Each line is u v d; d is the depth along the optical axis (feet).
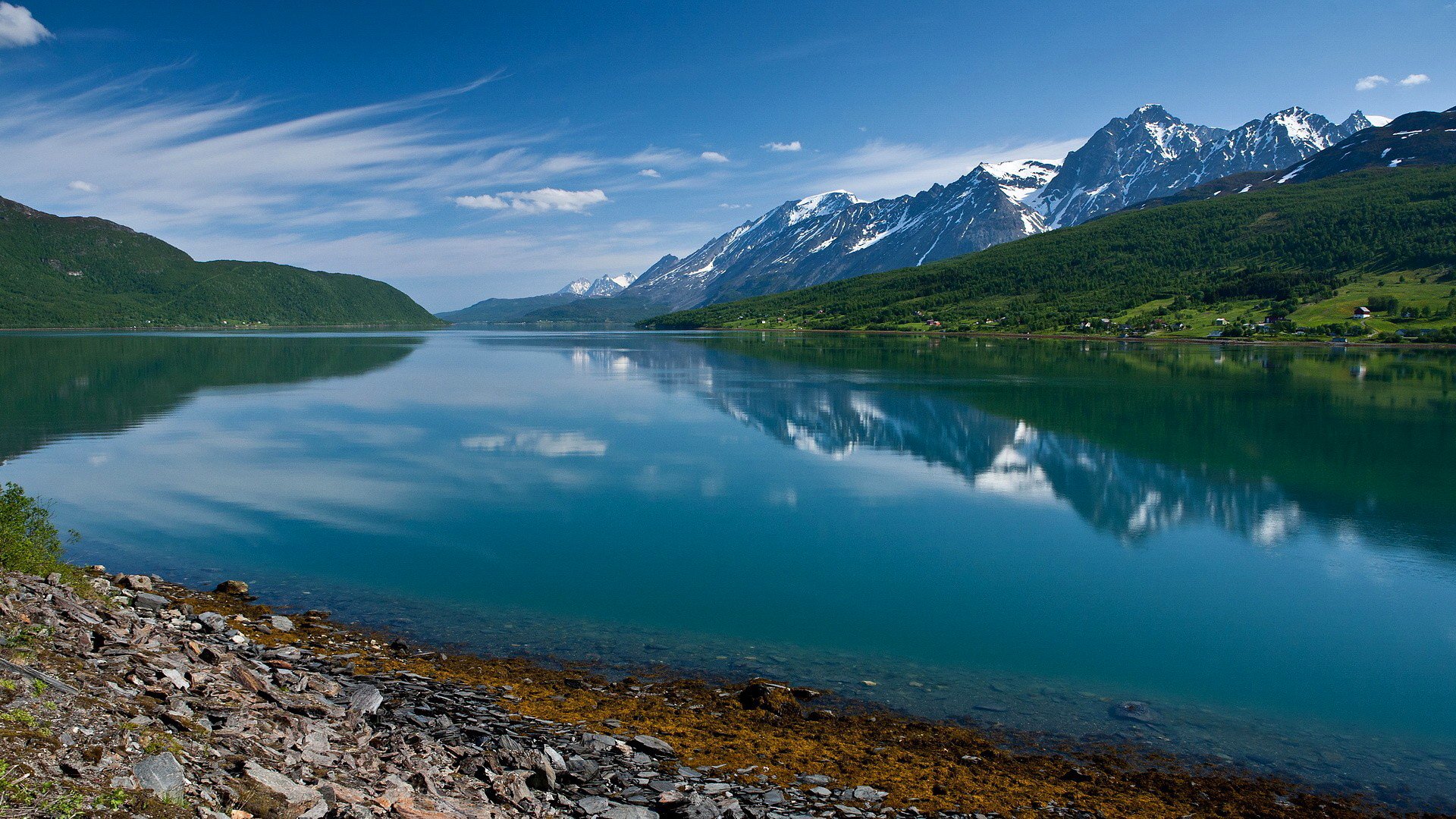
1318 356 447.42
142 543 92.22
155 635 46.68
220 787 28.25
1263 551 100.37
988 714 54.90
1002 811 40.11
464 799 33.99
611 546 96.27
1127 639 72.18
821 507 117.19
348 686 49.14
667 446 162.30
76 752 27.17
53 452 149.89
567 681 55.83
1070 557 96.27
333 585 78.89
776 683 57.41
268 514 107.04
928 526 108.68
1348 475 143.74
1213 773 47.47
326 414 204.23
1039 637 71.82
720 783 40.50
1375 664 67.72
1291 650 70.54
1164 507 120.67
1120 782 45.09
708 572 87.66
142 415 200.44
